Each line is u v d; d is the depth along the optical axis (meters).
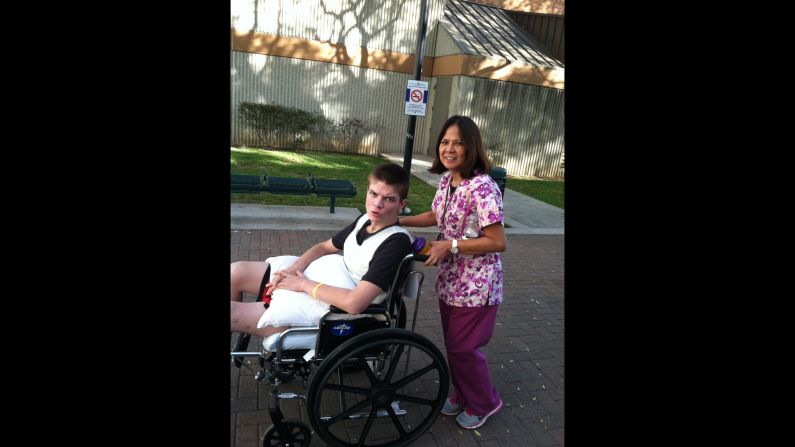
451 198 2.37
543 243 6.87
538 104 13.55
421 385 3.08
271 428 2.25
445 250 2.21
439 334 3.72
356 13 13.29
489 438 2.64
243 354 2.21
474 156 2.23
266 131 13.41
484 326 2.44
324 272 2.33
